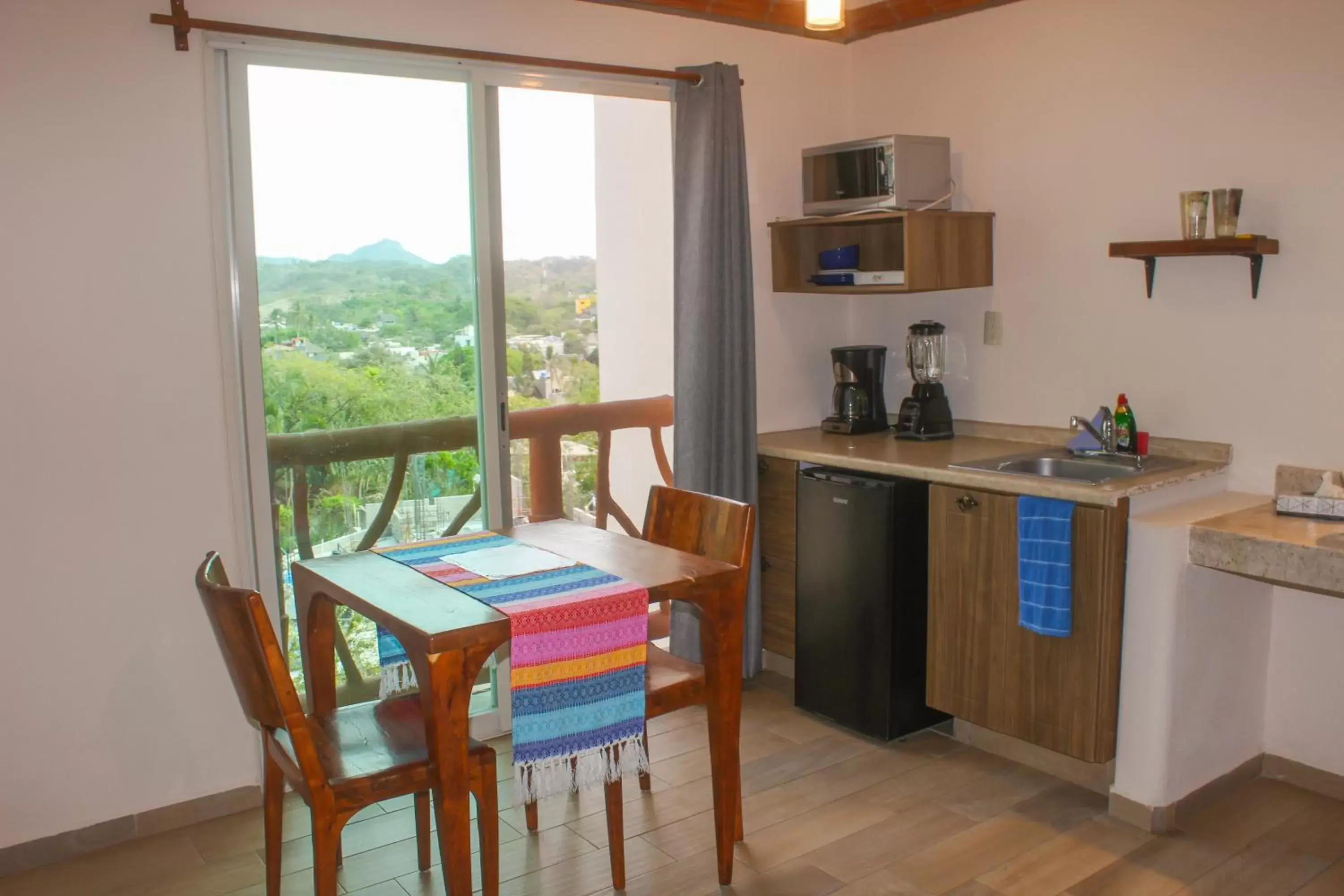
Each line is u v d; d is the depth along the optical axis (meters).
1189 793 2.82
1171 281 3.22
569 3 3.37
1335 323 2.86
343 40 2.91
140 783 2.83
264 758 2.85
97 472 2.70
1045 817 2.84
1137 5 3.22
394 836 2.83
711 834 2.77
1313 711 2.98
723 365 3.66
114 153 2.64
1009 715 3.04
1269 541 2.48
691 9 3.60
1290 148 2.91
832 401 4.20
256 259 2.93
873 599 3.27
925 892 2.48
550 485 3.73
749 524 2.53
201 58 2.75
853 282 3.71
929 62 3.87
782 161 4.00
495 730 3.45
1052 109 3.49
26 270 2.56
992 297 3.76
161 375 2.76
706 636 2.46
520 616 2.09
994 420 3.81
